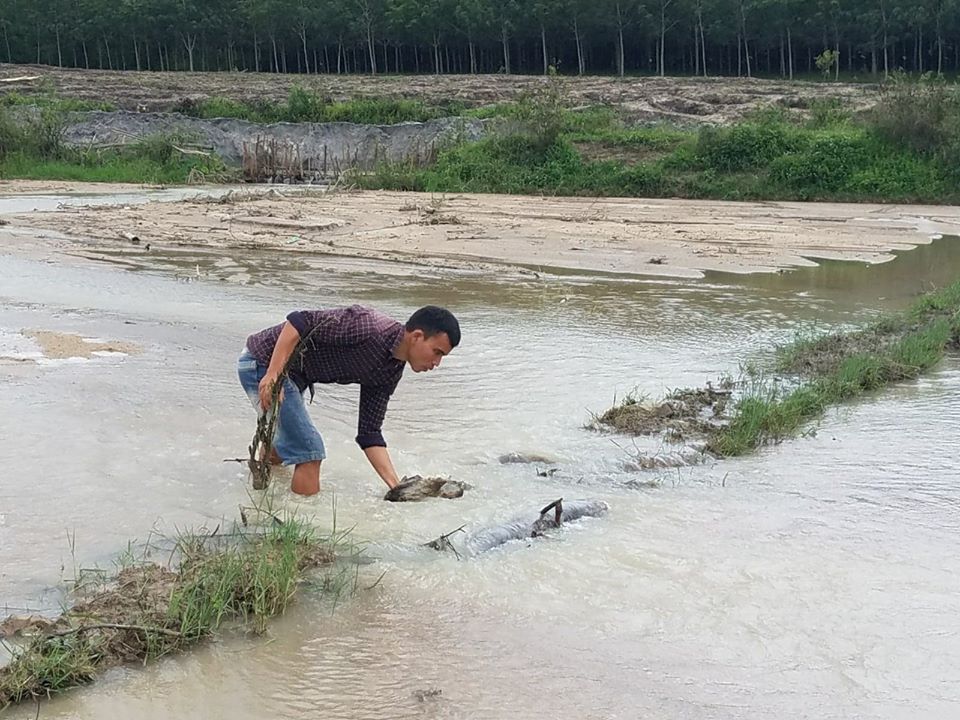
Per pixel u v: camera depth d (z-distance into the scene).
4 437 6.27
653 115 35.91
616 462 6.15
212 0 66.62
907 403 7.80
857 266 15.39
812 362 8.92
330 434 6.61
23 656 3.63
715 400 7.66
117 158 34.62
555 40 64.44
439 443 6.46
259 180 34.41
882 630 4.06
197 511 5.21
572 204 23.77
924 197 24.38
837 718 3.44
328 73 70.06
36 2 65.56
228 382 7.88
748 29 58.00
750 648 3.92
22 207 23.00
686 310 11.67
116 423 6.66
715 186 25.70
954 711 3.49
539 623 4.11
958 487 5.77
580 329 10.45
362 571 4.55
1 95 42.34
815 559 4.74
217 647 3.88
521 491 5.60
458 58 69.12
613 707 3.49
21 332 9.45
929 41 56.44
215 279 13.51
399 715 3.43
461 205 23.27
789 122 30.53
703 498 5.59
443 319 5.13
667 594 4.37
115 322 10.25
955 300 11.66
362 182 28.97
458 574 4.53
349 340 5.20
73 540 4.80
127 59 67.94
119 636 3.85
